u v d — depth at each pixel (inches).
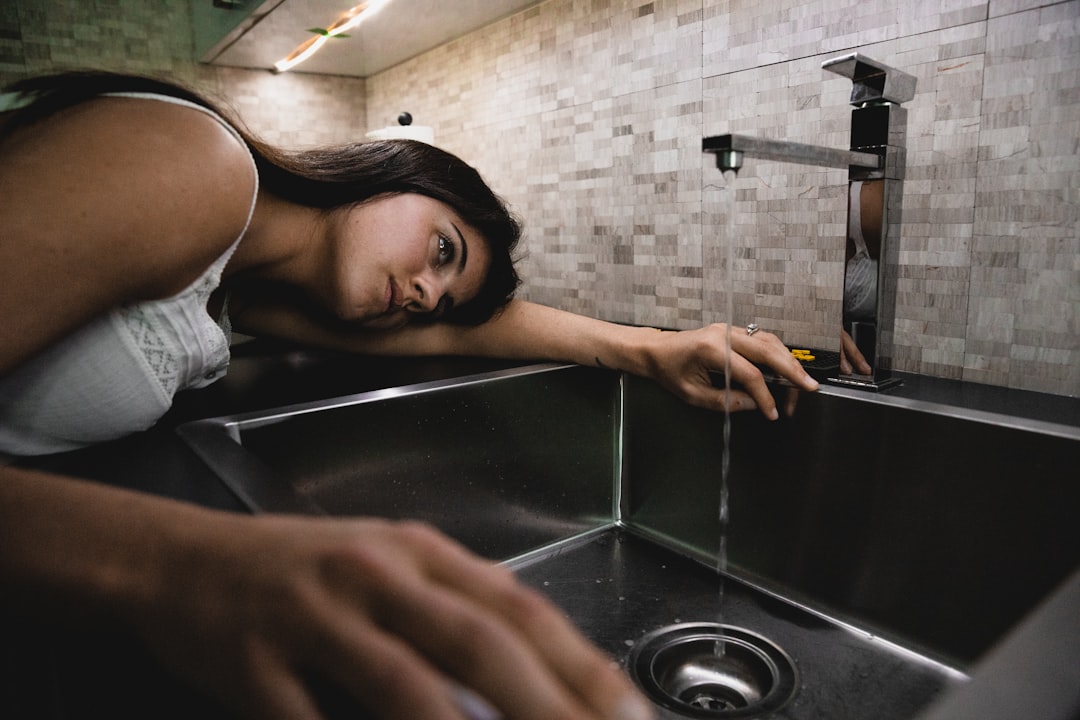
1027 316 28.3
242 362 38.6
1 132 19.7
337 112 76.0
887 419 25.8
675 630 27.0
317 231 31.9
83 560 9.4
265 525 9.5
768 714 22.1
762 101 36.0
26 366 21.3
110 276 19.1
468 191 34.1
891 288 28.5
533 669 7.5
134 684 9.3
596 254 47.3
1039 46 26.8
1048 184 27.2
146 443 23.4
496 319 37.0
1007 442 23.0
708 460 31.8
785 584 29.3
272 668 8.1
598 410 35.3
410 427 29.9
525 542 33.5
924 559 25.2
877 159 26.8
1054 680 10.0
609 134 45.1
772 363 27.8
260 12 51.2
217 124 22.2
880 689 23.4
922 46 30.1
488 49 55.3
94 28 66.0
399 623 7.9
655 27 41.1
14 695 10.5
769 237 36.8
